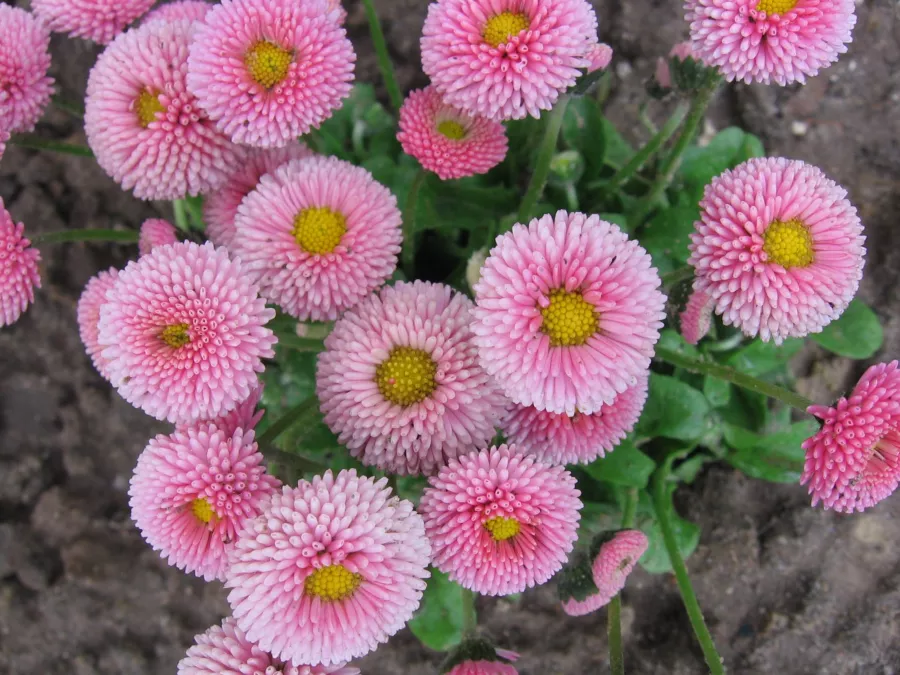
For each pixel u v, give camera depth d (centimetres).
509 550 20
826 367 30
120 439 34
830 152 32
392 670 31
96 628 32
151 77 22
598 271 19
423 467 20
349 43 22
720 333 27
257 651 19
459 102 22
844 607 29
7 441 34
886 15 32
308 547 18
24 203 35
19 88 25
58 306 34
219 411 20
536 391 19
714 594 30
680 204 29
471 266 23
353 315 21
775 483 30
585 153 30
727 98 33
